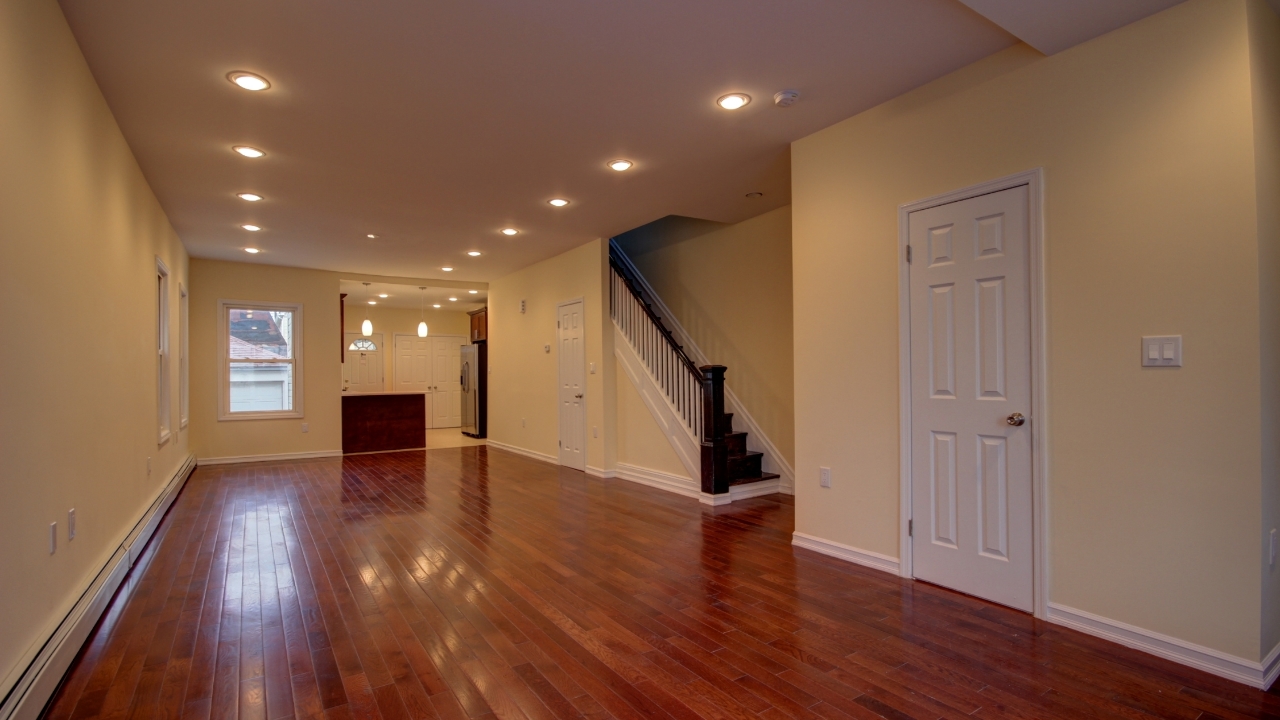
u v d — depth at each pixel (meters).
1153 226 2.41
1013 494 2.84
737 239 6.14
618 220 5.77
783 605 2.98
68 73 2.52
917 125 3.19
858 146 3.48
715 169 4.34
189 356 7.50
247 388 7.94
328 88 3.07
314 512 5.03
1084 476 2.61
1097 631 2.57
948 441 3.09
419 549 3.96
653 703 2.13
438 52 2.74
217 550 3.96
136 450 3.99
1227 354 2.24
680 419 5.75
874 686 2.23
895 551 3.34
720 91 3.18
